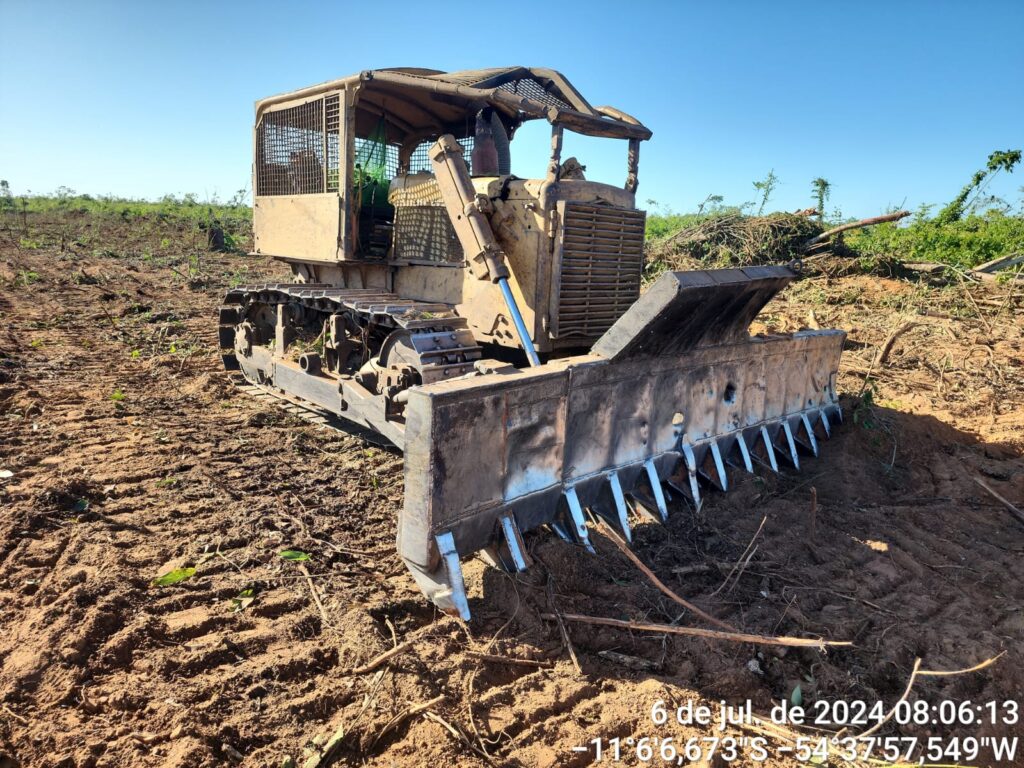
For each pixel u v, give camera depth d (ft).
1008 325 35.27
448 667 9.75
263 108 20.85
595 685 9.77
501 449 11.16
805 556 13.75
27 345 27.53
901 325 32.04
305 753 8.20
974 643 10.91
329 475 16.62
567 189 15.33
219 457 17.34
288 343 21.48
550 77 17.97
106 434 18.44
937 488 17.78
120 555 12.07
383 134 20.29
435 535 10.32
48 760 7.77
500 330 16.10
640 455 14.20
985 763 8.71
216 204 96.94
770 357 17.46
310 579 11.88
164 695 8.89
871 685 10.07
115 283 43.47
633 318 12.71
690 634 10.64
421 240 17.97
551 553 12.19
